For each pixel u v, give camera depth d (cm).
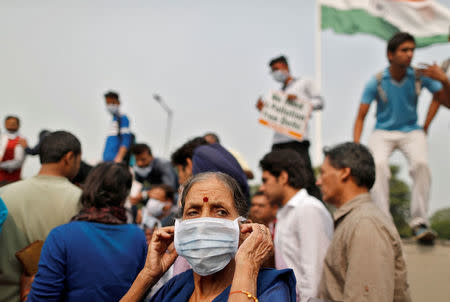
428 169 475
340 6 842
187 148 336
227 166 286
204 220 171
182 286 188
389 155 483
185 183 188
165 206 501
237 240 172
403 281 234
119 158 686
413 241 490
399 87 477
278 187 330
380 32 796
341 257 247
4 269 259
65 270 232
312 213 294
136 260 249
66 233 237
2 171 789
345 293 228
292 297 167
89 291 230
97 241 240
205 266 169
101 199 253
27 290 254
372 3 807
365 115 493
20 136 813
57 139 294
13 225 267
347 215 261
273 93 540
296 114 529
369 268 225
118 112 711
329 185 284
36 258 259
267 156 338
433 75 453
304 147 550
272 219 474
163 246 197
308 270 279
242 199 185
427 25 752
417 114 490
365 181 276
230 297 154
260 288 166
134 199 614
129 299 188
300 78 567
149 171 704
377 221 238
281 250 304
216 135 544
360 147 285
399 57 456
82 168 378
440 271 429
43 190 280
